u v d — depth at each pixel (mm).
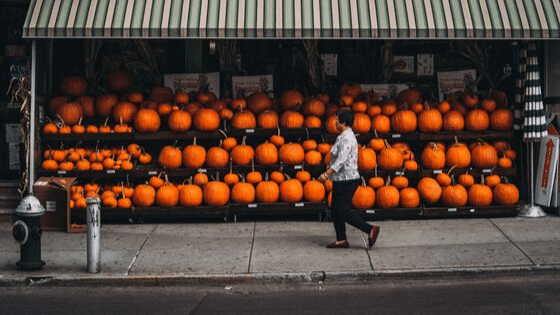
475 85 14289
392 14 12086
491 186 13156
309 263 10766
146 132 13234
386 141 13258
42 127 13336
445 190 13000
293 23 11930
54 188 12586
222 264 10781
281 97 13773
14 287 10203
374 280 10297
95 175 13094
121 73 14023
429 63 14273
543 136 13000
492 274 10391
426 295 9570
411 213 12898
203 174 13102
